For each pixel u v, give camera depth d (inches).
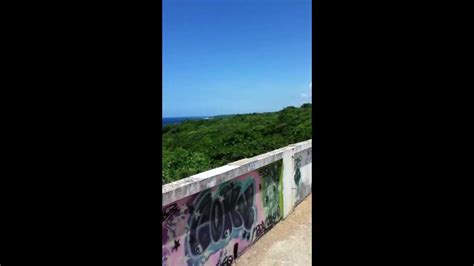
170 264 159.2
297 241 250.1
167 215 156.8
